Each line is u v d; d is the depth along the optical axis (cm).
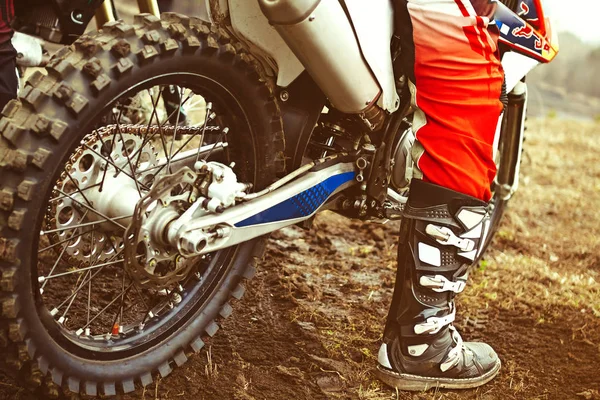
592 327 304
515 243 411
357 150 236
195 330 224
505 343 285
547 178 571
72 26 222
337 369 249
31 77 183
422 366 241
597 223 471
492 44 211
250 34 209
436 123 212
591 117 1249
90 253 211
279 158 221
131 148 214
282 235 365
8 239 177
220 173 201
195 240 194
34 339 187
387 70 214
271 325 272
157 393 225
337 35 197
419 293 233
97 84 180
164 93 285
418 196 224
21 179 176
